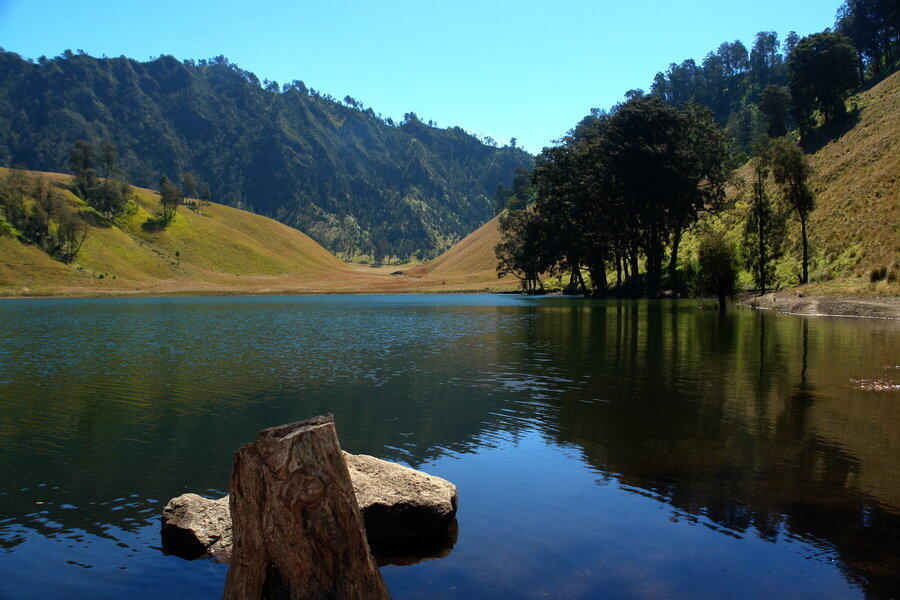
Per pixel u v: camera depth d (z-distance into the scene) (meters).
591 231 88.56
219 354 29.02
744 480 10.01
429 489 8.55
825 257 59.72
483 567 7.25
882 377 19.53
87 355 28.94
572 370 22.62
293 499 5.75
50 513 9.28
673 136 78.88
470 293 139.12
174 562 7.65
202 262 179.00
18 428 14.59
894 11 134.00
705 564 7.16
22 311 73.50
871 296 46.66
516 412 15.66
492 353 28.25
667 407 15.85
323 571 5.79
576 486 9.94
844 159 78.38
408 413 15.76
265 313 67.12
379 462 9.33
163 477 11.00
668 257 90.50
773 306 54.28
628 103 81.88
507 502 9.28
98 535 8.48
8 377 22.23
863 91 116.44
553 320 48.28
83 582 7.10
